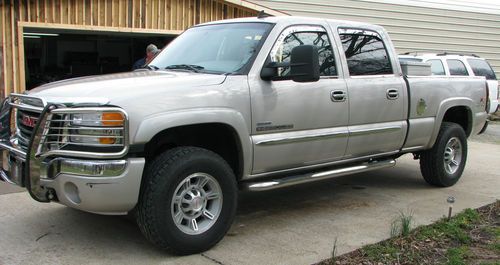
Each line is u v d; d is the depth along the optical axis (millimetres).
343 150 5465
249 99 4586
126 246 4520
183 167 4168
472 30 19656
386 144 5938
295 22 5176
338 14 16250
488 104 7527
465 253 4512
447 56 12852
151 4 11641
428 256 4461
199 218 4430
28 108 4297
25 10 9945
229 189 4512
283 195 6395
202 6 12461
